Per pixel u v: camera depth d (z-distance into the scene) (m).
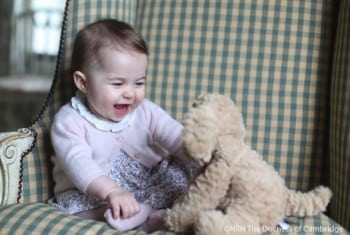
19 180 1.03
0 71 3.12
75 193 1.02
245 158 0.86
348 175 1.01
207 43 1.20
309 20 1.18
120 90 1.00
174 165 1.09
